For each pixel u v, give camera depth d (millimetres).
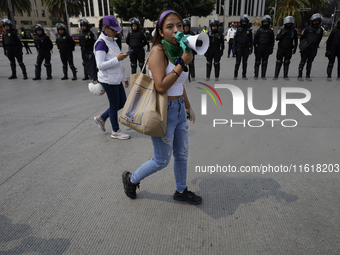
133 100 1804
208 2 34906
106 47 3299
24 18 65875
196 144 3492
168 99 1875
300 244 1831
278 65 7586
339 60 7250
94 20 60625
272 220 2074
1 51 19750
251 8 63406
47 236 1941
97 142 3627
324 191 2430
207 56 7566
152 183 2621
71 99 5898
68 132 3990
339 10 34125
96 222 2084
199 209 2227
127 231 1984
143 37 7676
